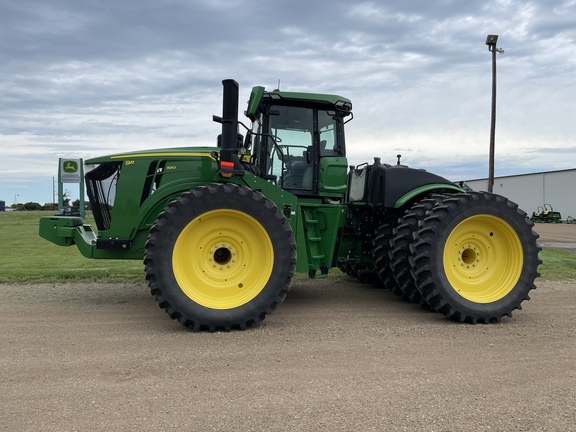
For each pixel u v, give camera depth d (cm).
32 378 375
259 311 527
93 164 629
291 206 597
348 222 700
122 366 404
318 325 545
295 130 659
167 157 598
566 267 993
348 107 677
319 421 308
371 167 682
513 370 404
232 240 548
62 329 519
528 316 603
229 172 561
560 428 302
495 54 2331
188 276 531
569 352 455
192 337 493
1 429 294
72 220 616
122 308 623
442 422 308
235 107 560
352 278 886
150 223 599
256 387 361
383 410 324
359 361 422
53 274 862
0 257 1149
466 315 562
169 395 346
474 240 602
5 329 517
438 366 412
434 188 646
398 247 624
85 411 319
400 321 570
